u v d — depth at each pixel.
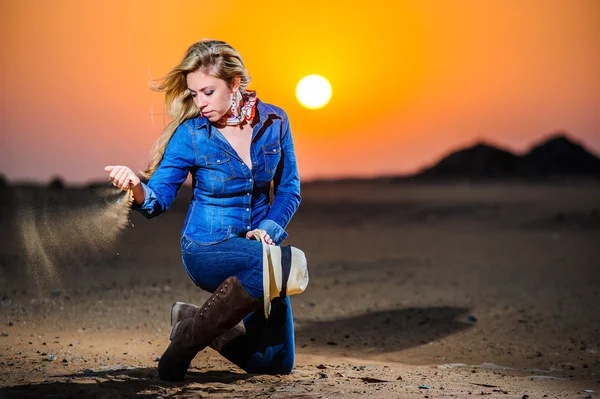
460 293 12.91
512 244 21.94
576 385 6.61
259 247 5.45
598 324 10.33
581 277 15.04
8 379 6.09
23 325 9.14
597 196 44.41
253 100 5.70
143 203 5.30
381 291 13.05
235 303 5.48
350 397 5.34
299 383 5.90
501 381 6.62
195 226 5.67
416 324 10.25
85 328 9.18
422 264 17.12
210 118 5.54
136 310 10.60
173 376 5.91
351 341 9.12
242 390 5.56
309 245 21.80
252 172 5.70
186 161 5.62
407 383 6.14
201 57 5.39
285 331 6.24
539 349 8.81
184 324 5.74
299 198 6.01
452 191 54.84
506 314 11.05
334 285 13.70
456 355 8.45
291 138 6.00
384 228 27.83
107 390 5.50
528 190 54.44
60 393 5.43
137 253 18.50
